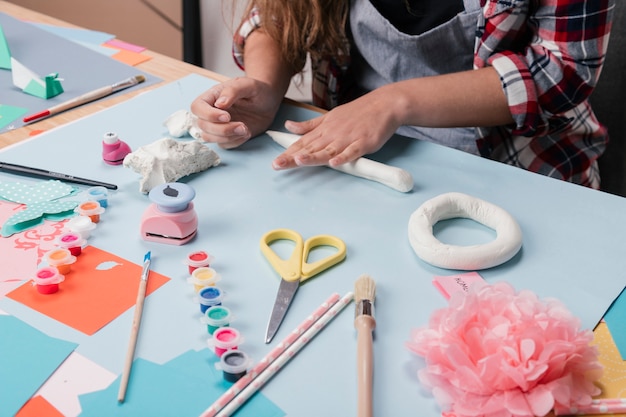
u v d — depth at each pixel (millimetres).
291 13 1031
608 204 762
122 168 814
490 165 834
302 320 595
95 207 722
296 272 639
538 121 925
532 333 506
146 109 951
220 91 909
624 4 1041
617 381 533
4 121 928
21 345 558
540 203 763
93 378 532
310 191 782
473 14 993
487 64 971
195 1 1873
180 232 680
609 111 1117
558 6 886
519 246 679
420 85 907
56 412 504
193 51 1933
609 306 615
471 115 909
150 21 1994
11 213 720
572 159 1058
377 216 738
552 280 646
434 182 800
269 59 1036
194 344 565
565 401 492
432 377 522
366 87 1163
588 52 891
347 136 834
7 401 510
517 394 493
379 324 590
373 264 665
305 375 540
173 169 781
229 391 516
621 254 684
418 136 1096
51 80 994
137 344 563
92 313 594
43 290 612
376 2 1072
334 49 1091
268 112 943
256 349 561
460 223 732
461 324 527
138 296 607
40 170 791
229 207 748
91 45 1165
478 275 652
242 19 1126
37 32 1205
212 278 621
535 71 910
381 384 532
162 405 511
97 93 992
